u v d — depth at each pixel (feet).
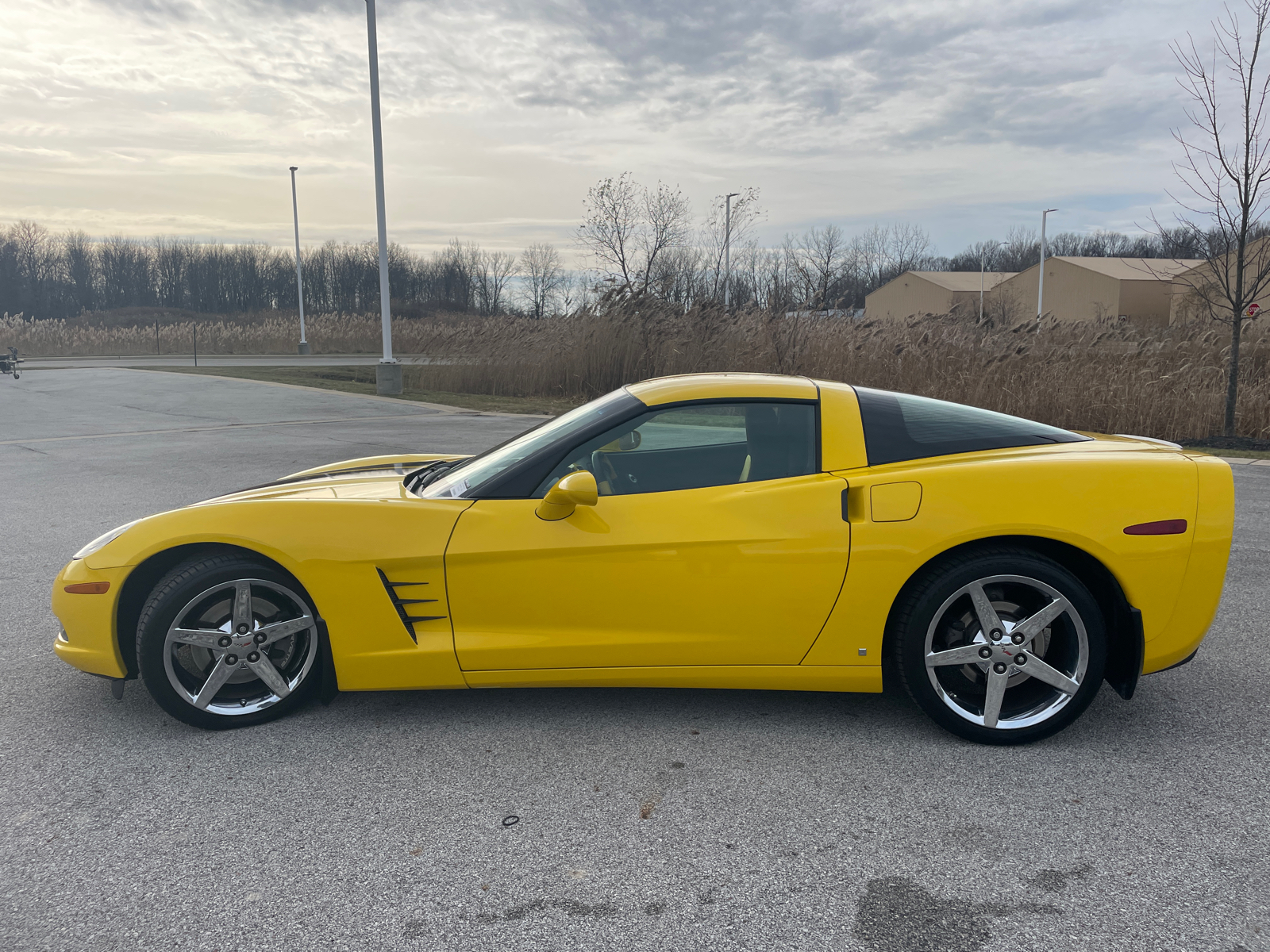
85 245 315.99
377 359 123.95
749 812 8.17
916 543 9.16
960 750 9.43
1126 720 10.20
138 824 8.05
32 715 10.52
